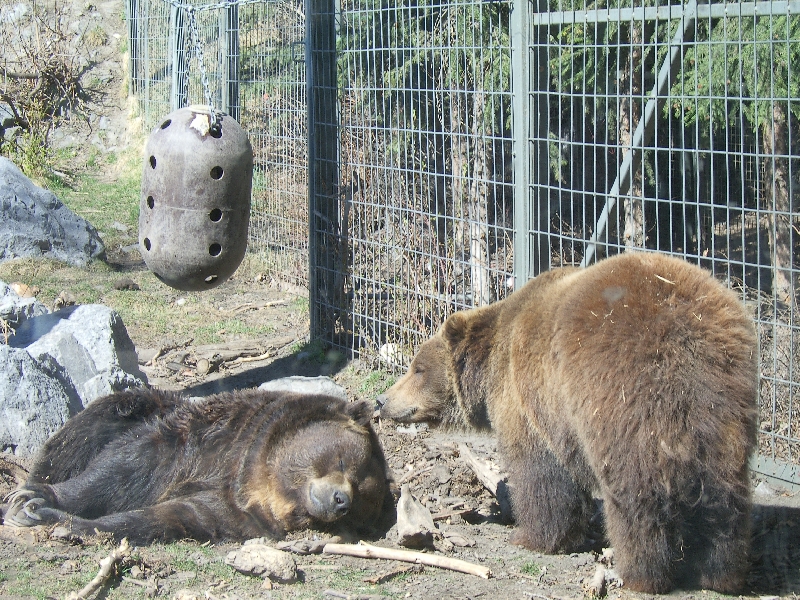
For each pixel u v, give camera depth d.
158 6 17.97
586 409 4.47
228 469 5.24
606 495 4.51
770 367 6.82
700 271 4.64
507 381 5.32
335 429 5.12
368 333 9.27
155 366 9.24
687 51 8.64
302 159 11.66
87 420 5.68
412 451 7.14
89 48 20.25
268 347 9.83
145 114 18.77
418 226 8.50
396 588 4.42
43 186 16.72
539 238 7.16
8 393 6.20
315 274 9.80
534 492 5.15
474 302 7.84
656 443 4.23
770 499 6.00
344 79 9.15
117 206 15.92
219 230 6.51
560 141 6.66
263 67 12.66
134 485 5.46
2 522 5.10
